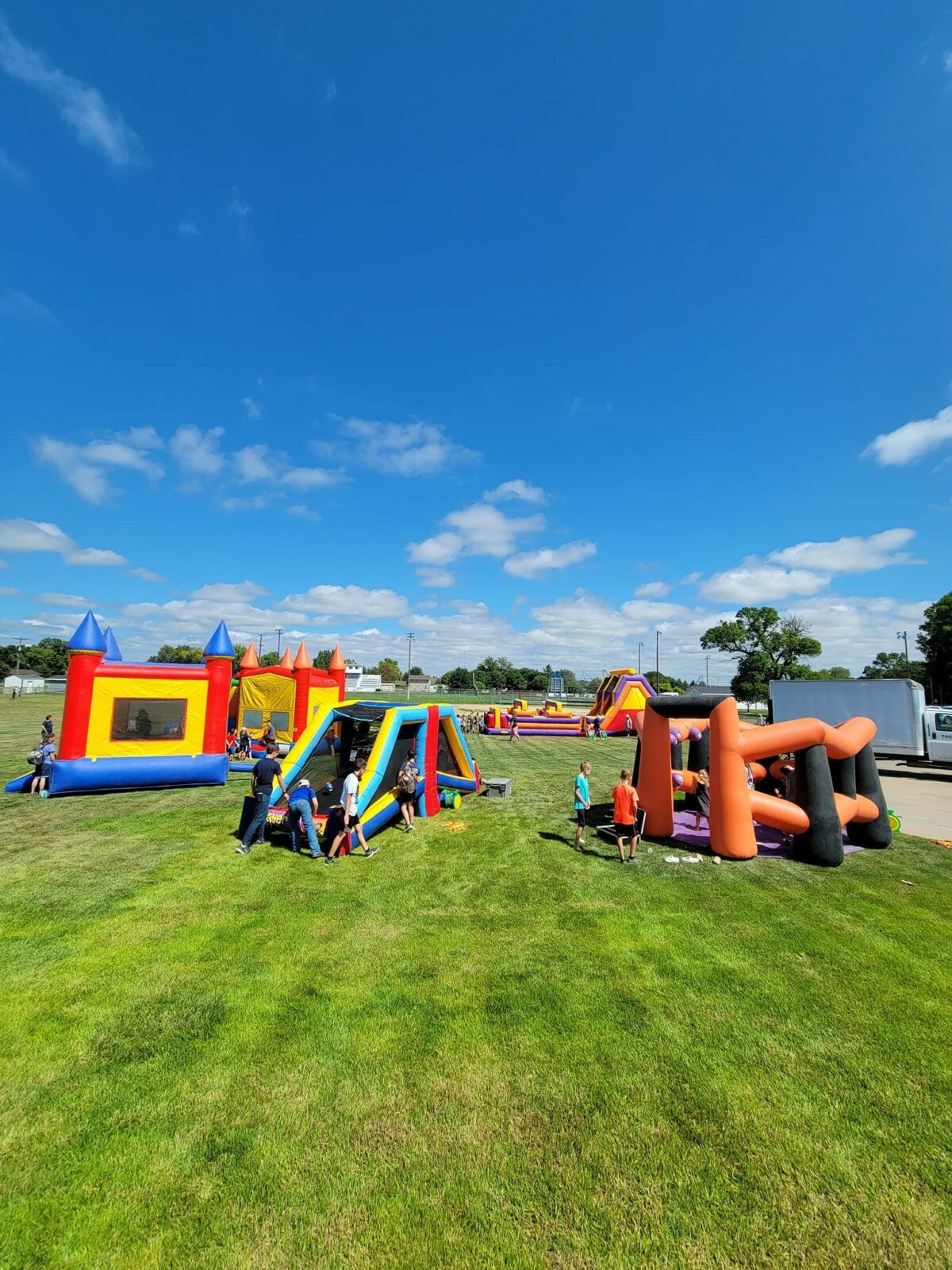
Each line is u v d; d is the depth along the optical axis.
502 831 10.41
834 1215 2.93
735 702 9.13
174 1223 2.82
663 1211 2.93
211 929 6.10
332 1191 3.01
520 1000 4.83
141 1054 4.07
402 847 9.32
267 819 9.13
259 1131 3.40
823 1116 3.59
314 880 7.66
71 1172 3.10
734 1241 2.78
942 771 20.03
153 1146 3.28
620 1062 4.05
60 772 12.48
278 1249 2.70
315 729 10.66
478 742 28.83
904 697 18.16
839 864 8.61
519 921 6.46
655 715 10.14
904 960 5.59
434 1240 2.75
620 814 8.81
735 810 8.83
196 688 14.05
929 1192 3.06
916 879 8.00
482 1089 3.77
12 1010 4.58
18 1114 3.51
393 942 5.88
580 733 33.03
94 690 13.02
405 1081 3.83
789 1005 4.80
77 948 5.65
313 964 5.40
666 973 5.31
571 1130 3.44
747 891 7.46
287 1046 4.18
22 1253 2.66
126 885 7.36
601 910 6.78
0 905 6.68
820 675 62.88
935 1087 3.86
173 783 13.53
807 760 8.88
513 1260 2.66
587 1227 2.83
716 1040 4.32
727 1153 3.29
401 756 11.00
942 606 47.03
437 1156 3.24
